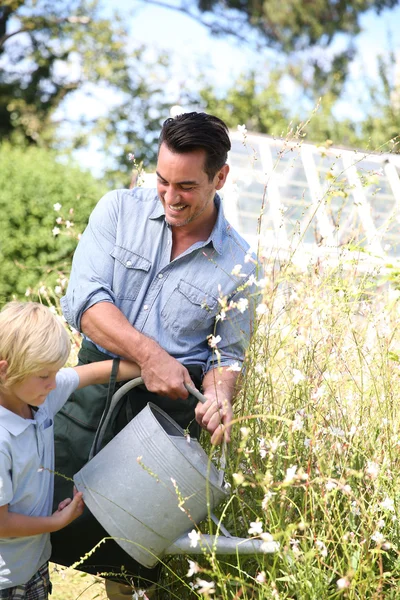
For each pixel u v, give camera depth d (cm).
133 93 1545
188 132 217
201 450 222
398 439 237
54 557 231
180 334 239
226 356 244
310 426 235
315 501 226
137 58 1572
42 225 702
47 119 1531
